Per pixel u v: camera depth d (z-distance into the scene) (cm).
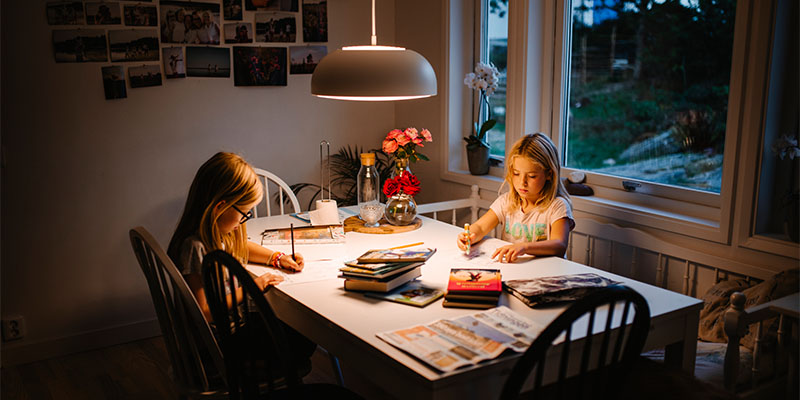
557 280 170
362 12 345
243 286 136
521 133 284
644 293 162
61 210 280
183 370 174
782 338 167
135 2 280
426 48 335
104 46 277
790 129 190
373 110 359
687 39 227
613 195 260
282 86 325
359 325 145
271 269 191
